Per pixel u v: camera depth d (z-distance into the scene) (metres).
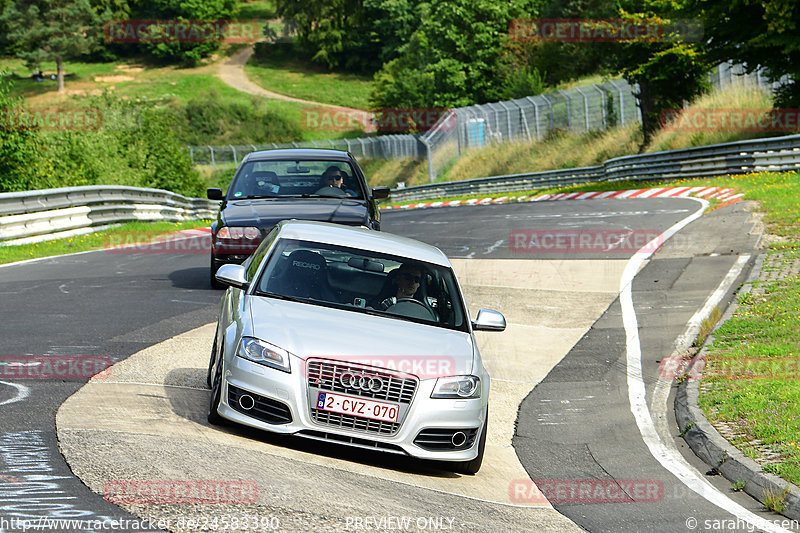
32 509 16.91
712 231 69.12
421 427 23.67
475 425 24.50
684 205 89.56
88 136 139.50
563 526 21.75
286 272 27.09
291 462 22.67
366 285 27.05
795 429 28.45
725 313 45.97
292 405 23.14
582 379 38.00
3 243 69.00
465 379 24.48
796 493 23.48
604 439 30.53
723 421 30.44
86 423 23.41
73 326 37.94
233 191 48.22
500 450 29.09
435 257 29.34
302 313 25.27
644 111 167.75
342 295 26.59
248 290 26.56
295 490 20.27
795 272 52.56
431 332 25.75
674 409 33.91
